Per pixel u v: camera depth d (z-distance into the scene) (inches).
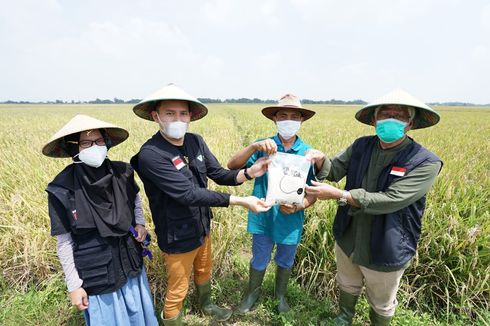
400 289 120.3
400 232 82.7
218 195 85.7
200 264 107.9
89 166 76.0
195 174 92.9
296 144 106.6
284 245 111.0
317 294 127.5
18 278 123.1
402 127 75.7
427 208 138.7
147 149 82.2
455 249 114.8
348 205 93.3
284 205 99.7
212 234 139.3
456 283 112.9
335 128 601.6
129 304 86.0
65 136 76.2
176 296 97.1
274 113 109.0
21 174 190.2
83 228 73.2
